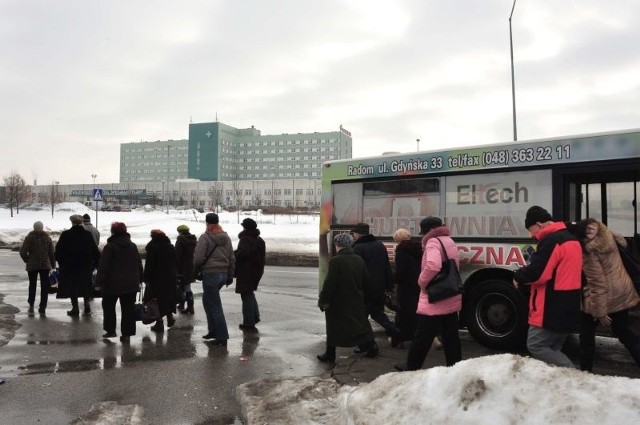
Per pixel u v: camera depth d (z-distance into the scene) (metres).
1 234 32.31
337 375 6.00
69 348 7.61
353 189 9.32
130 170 184.25
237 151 175.88
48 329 8.90
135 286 8.23
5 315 10.07
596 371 6.43
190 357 7.14
